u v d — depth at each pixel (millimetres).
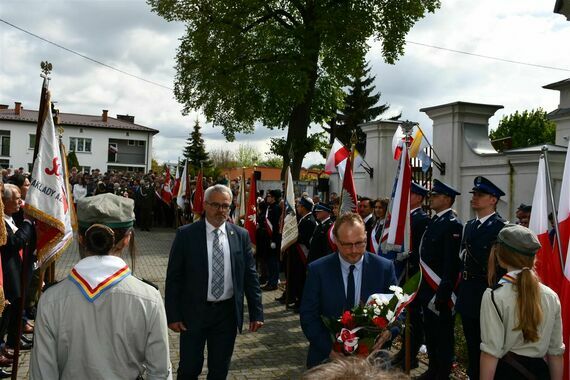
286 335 7086
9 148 53312
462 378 5430
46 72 4746
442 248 5184
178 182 20859
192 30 22172
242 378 5445
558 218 4168
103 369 2211
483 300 2957
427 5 21297
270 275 10344
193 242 4195
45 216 4609
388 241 5602
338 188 13992
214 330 4195
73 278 2297
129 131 58469
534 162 8344
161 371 2318
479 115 10000
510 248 2973
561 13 10375
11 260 5242
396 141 10594
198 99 23188
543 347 2896
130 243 2582
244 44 21531
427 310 5250
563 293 3695
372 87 44281
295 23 21891
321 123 25469
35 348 2221
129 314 2266
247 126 24953
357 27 20516
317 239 7520
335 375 1122
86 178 23172
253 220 10383
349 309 3330
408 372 5191
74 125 55969
